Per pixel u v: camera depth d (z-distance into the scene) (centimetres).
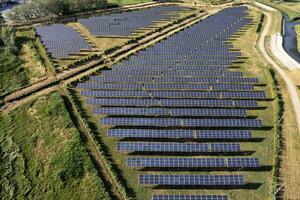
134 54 10712
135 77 8812
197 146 6369
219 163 6012
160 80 8725
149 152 6378
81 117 7319
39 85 8725
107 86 8544
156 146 6347
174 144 6388
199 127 7025
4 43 11312
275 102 7938
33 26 13488
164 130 6738
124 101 7738
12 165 6562
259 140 6731
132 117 7306
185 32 12731
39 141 6925
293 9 17525
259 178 5856
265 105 7881
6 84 9300
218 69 9550
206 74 9219
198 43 11544
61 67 9694
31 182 6184
